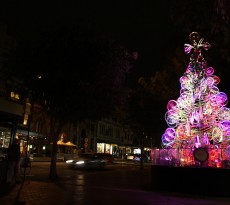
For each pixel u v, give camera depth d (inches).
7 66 673.6
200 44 639.8
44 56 631.8
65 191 482.3
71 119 682.2
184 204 415.2
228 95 733.3
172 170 553.3
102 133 2699.3
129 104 1290.6
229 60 356.8
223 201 459.2
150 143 1566.2
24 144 1619.1
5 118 591.5
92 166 1098.7
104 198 431.5
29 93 733.3
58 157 1766.7
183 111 638.5
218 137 596.1
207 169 523.5
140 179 764.6
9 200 388.8
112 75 682.2
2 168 469.4
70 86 637.9
